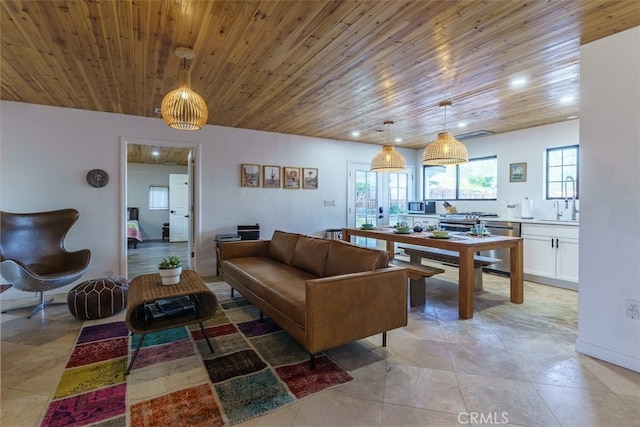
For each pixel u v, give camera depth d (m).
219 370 2.12
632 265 2.10
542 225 4.27
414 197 7.02
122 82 3.05
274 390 1.90
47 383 1.97
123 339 2.59
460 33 2.15
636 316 2.09
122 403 1.78
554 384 1.96
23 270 2.93
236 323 2.95
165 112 2.48
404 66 2.68
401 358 2.29
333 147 5.92
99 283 3.15
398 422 1.63
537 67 2.69
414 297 3.45
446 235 3.53
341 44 2.31
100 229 4.09
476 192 5.90
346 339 2.19
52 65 2.66
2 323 2.93
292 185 5.50
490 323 2.93
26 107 3.73
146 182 9.16
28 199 3.76
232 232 4.98
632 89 2.08
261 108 3.89
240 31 2.13
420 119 4.42
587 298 2.32
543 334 2.69
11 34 2.17
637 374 2.06
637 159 2.07
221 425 1.61
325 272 2.95
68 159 3.92
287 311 2.31
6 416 1.67
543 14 1.92
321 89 3.23
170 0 1.80
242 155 5.04
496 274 4.81
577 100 3.56
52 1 1.81
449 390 1.90
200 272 4.77
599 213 2.25
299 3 1.83
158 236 9.34
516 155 5.13
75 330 2.77
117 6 1.86
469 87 3.17
